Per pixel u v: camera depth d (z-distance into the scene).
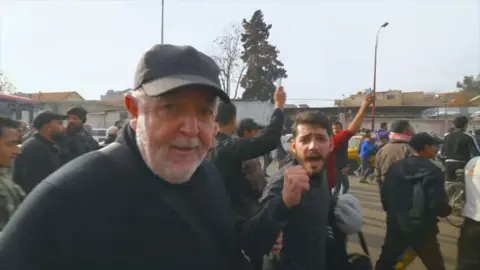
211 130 1.38
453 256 5.92
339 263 2.53
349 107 50.53
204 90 1.30
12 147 2.99
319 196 2.31
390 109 51.09
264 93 47.38
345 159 6.71
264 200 2.18
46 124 4.39
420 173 3.88
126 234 1.25
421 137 4.08
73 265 1.19
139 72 1.33
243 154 3.21
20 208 1.23
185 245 1.33
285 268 2.13
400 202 3.93
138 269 1.24
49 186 1.22
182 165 1.31
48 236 1.18
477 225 3.82
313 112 2.43
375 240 6.67
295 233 2.17
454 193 8.06
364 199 10.73
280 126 3.40
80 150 5.37
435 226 3.93
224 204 1.56
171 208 1.33
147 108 1.30
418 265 5.48
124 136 1.39
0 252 1.16
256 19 49.12
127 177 1.30
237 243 1.59
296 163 2.40
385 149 5.55
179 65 1.31
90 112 29.28
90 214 1.22
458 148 8.30
